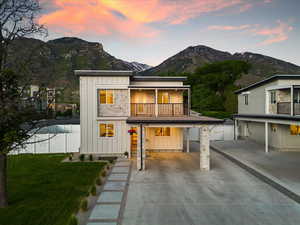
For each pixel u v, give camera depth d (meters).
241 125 21.75
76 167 11.66
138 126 11.19
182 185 8.88
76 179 9.56
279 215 6.34
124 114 14.66
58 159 13.72
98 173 10.52
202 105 33.66
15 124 6.21
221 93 39.28
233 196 7.73
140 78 16.06
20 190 8.21
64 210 6.56
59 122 30.61
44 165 12.13
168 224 5.83
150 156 14.40
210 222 5.94
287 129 15.38
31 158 14.02
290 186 8.24
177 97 16.31
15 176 9.98
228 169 11.27
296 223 5.88
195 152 15.76
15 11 6.36
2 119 5.80
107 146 14.47
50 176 9.99
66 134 16.62
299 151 15.21
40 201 7.20
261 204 7.07
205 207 6.86
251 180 9.49
